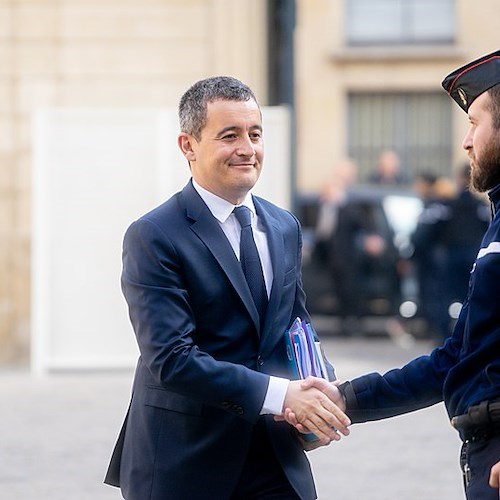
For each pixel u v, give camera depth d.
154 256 7.94
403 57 43.47
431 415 18.55
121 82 23.88
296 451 8.16
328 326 31.77
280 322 8.14
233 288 8.01
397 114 43.78
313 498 8.17
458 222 26.28
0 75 23.95
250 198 8.37
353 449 16.14
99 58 23.91
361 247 29.55
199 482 7.95
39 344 22.14
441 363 8.08
